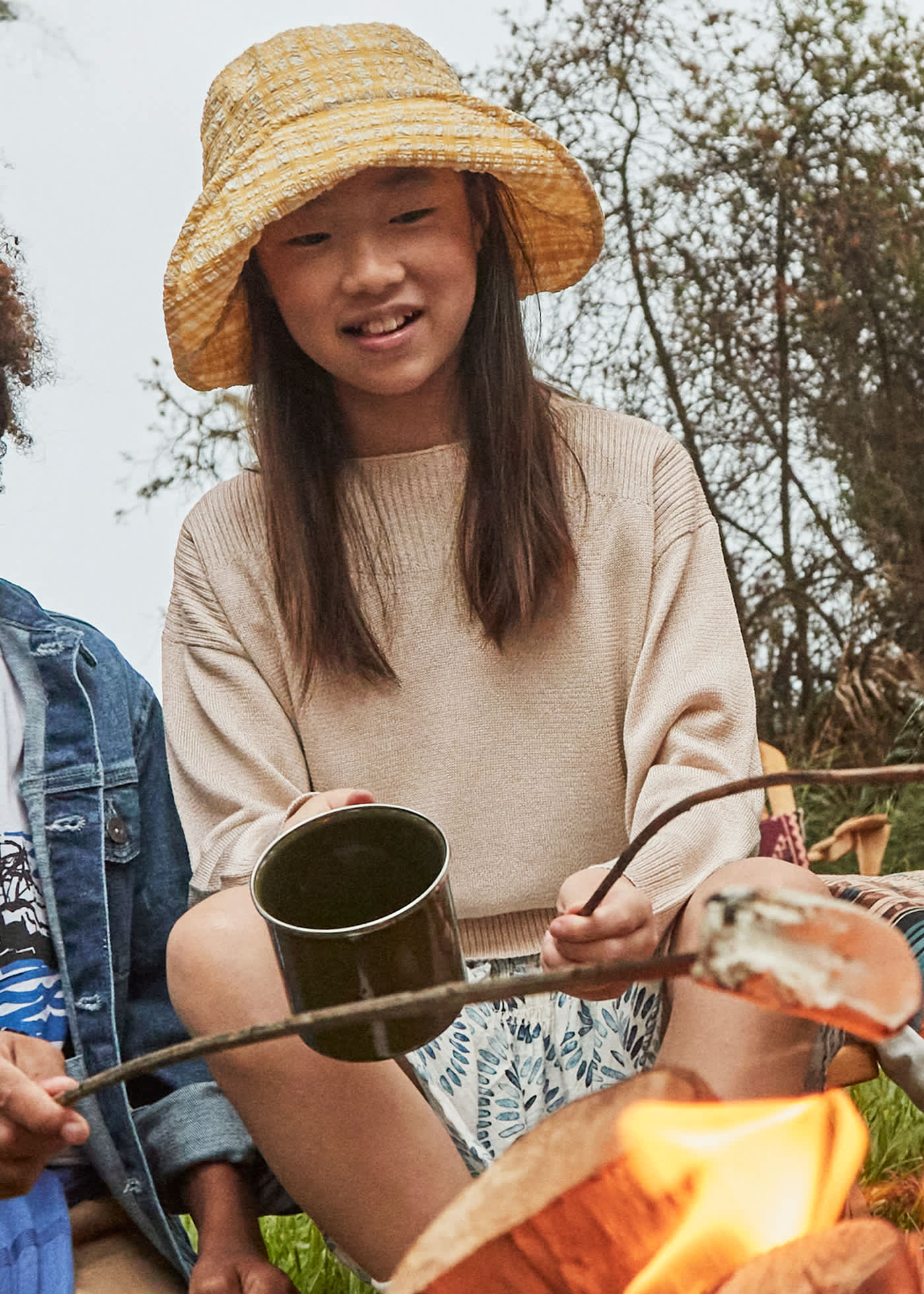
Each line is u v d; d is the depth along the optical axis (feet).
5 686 6.06
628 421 6.36
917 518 16.03
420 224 5.79
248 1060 4.69
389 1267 4.78
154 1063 3.07
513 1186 2.97
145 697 6.46
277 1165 4.80
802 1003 2.44
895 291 16.22
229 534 6.40
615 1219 2.93
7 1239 5.00
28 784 5.91
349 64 6.10
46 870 5.82
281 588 6.15
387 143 5.70
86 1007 5.71
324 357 5.92
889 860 13.12
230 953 4.81
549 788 5.98
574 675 5.99
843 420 16.19
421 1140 4.72
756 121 16.22
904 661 15.62
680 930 4.99
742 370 16.30
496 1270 2.94
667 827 5.24
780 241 16.33
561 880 5.98
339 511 6.20
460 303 5.91
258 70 6.15
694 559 6.09
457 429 6.25
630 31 16.01
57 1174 5.61
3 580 6.36
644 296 16.19
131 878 6.07
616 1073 5.37
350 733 6.12
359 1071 4.62
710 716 5.71
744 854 5.25
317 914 4.25
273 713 6.15
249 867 5.37
